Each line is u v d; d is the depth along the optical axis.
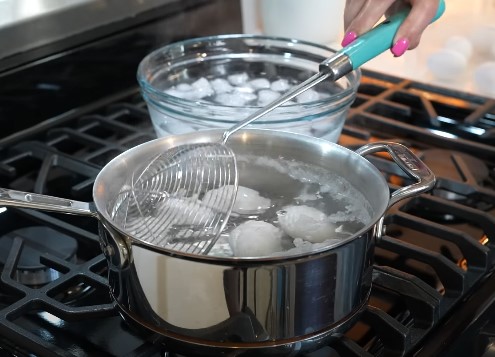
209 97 0.79
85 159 0.77
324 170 0.59
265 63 0.87
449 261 0.60
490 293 0.59
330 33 1.12
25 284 0.61
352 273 0.48
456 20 1.20
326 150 0.59
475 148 0.82
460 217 0.68
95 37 0.90
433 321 0.55
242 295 0.45
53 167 0.78
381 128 0.87
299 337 0.47
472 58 1.18
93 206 0.52
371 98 0.93
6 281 0.57
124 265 0.47
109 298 0.59
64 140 0.83
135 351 0.51
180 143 0.59
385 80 0.99
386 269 0.58
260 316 0.46
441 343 0.54
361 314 0.52
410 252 0.61
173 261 0.45
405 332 0.52
